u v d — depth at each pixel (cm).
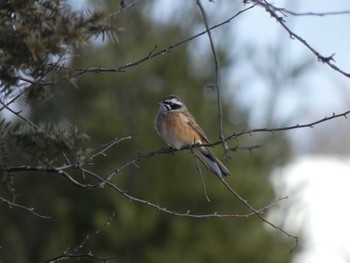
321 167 2619
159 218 1542
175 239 1507
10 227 1598
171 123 1098
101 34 557
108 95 1602
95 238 1555
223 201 1528
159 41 1648
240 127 1591
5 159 565
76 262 1549
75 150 556
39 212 1642
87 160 591
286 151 1631
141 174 1570
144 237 1538
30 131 553
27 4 533
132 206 1543
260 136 1609
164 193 1538
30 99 581
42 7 540
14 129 556
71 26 529
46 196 1645
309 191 2342
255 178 1522
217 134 1553
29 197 1648
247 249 1486
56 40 523
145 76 1627
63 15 546
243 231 1513
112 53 1598
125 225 1523
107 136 1600
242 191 1512
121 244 1535
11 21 536
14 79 534
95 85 1608
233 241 1498
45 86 598
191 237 1517
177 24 1666
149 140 1576
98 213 1556
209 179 1527
